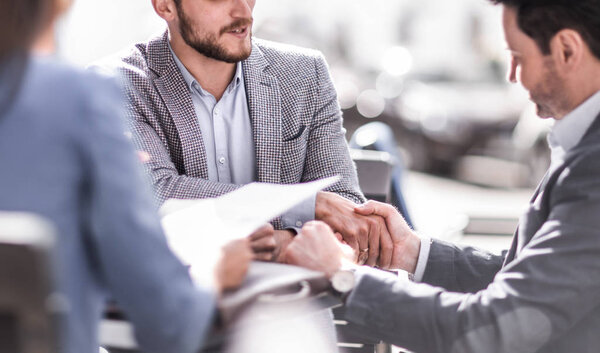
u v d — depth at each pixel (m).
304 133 2.73
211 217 1.83
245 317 1.63
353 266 1.98
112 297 1.50
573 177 1.75
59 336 1.29
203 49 2.48
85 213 1.38
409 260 2.48
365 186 3.13
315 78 2.78
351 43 19.69
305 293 1.73
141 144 2.55
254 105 2.63
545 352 1.80
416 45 19.94
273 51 2.78
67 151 1.35
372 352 2.56
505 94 12.42
